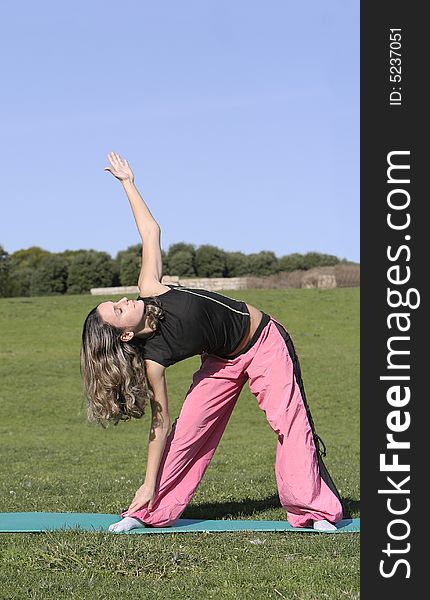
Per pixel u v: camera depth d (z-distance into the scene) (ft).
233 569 18.51
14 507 26.89
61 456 48.60
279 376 23.08
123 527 22.07
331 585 17.57
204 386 23.25
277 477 23.27
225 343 22.62
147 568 18.54
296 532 22.49
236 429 70.23
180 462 23.02
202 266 201.77
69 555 19.16
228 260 203.72
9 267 200.64
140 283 22.80
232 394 23.52
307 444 23.08
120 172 23.99
